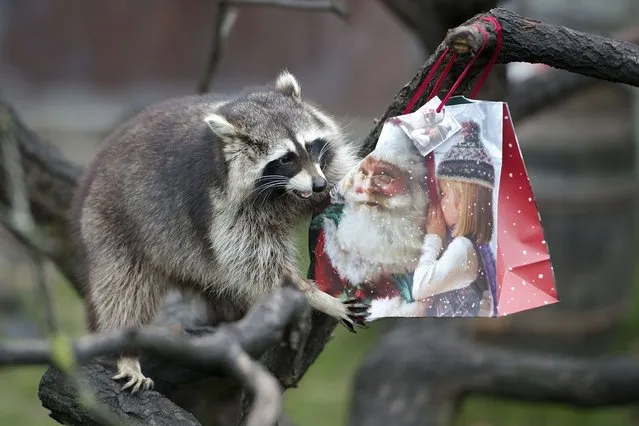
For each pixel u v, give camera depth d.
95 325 5.66
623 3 11.16
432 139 3.94
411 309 3.94
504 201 3.87
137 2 15.85
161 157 5.53
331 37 15.37
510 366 8.23
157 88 16.03
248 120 5.42
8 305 12.55
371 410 8.41
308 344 4.96
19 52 16.19
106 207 5.64
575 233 11.16
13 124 6.84
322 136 5.52
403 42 15.15
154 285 5.66
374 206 4.05
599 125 11.26
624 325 11.39
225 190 5.33
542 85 7.37
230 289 5.41
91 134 15.59
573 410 10.45
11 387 11.42
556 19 10.91
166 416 4.62
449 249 3.91
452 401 8.40
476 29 3.99
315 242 4.18
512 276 3.80
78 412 4.60
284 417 7.14
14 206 6.22
